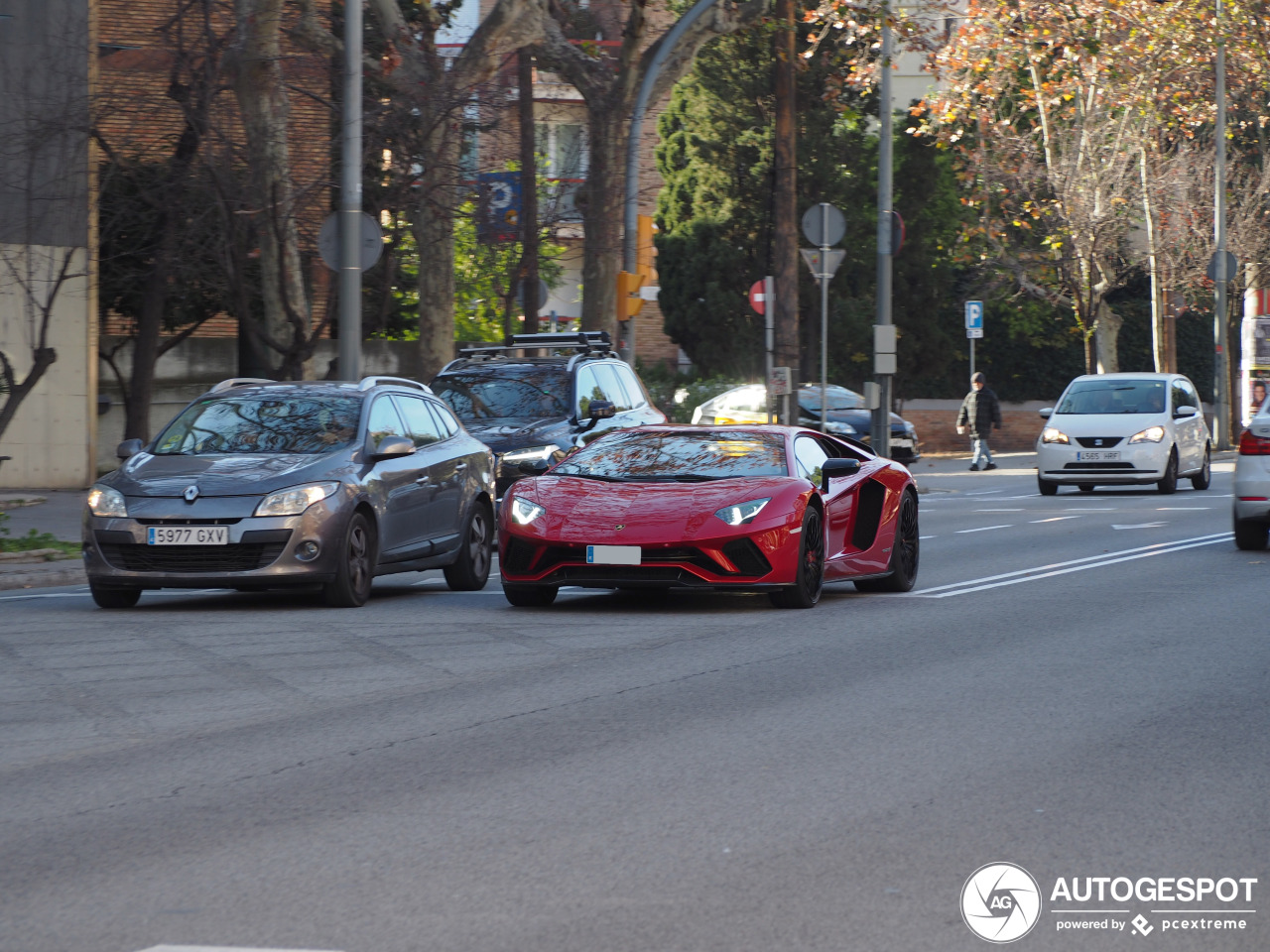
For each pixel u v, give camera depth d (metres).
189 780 11.59
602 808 10.67
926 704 14.42
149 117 39.25
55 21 39.38
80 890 8.89
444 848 9.72
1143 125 73.00
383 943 7.95
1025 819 10.38
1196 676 15.94
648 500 20.69
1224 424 78.88
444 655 17.38
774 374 44.66
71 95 37.59
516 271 45.53
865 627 19.67
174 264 38.25
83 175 40.56
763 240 68.38
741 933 8.10
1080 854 9.59
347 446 22.22
